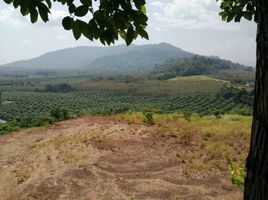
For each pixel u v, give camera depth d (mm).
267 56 1441
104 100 156000
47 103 143500
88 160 16750
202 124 23969
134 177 14953
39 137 22359
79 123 25656
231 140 19781
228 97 115688
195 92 154625
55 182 14133
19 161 17422
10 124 28719
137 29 2096
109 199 12906
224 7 3441
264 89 1459
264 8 1448
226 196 12867
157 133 21547
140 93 173875
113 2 2047
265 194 1464
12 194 13695
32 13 1991
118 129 22797
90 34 2084
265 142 1462
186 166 16125
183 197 13039
